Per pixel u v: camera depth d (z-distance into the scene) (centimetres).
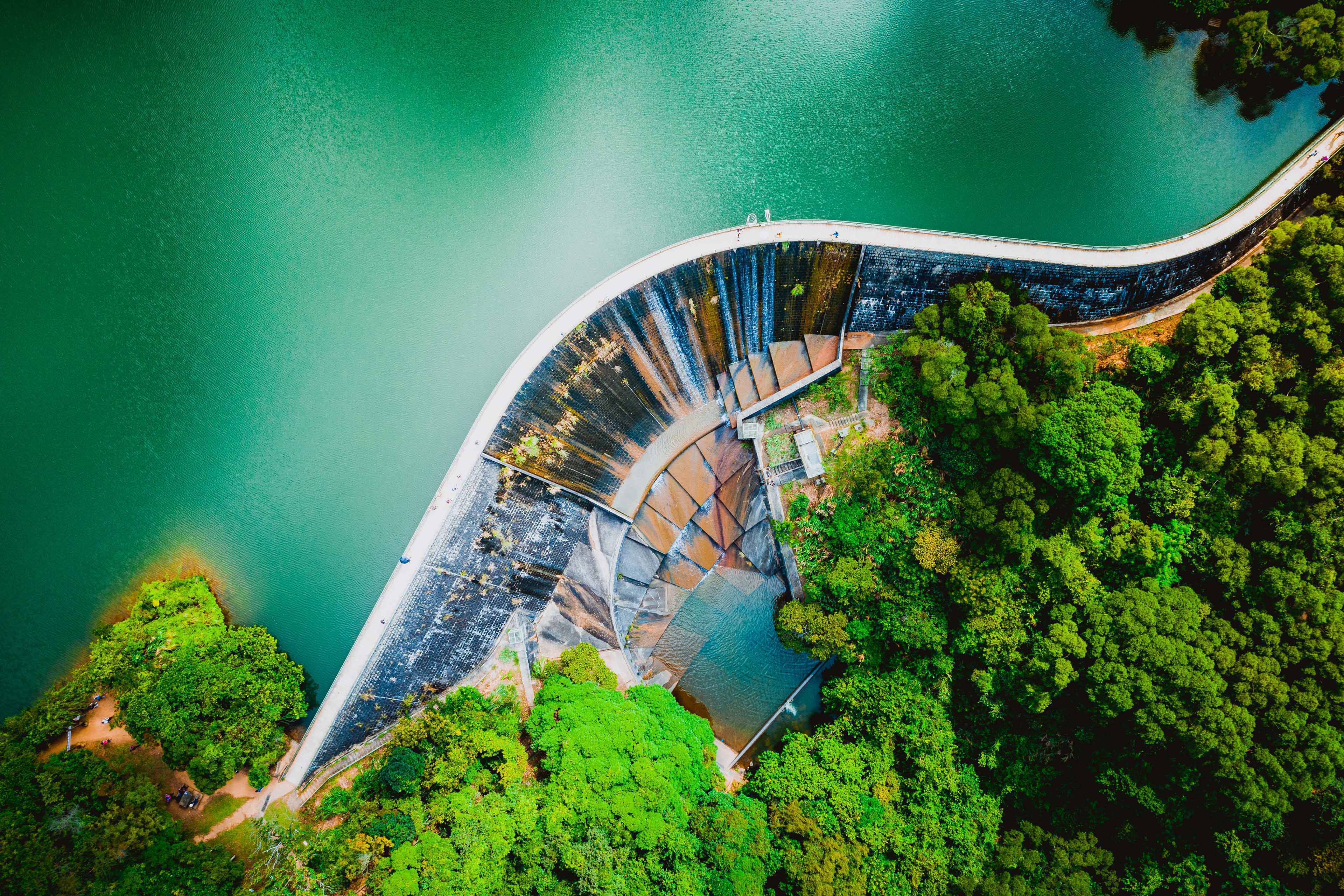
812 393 8356
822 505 8275
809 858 7100
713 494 8731
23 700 7544
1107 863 7194
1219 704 6556
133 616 7538
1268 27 7806
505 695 8150
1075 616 7250
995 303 7219
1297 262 7044
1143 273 7862
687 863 6906
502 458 8000
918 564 7575
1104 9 8350
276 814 7575
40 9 7762
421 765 7200
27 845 6394
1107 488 7019
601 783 6894
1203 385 7112
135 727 6962
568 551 8538
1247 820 6750
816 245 7906
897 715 7719
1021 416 6862
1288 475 6781
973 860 7425
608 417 8344
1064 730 7600
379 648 7850
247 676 7231
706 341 8312
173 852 6819
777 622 8131
